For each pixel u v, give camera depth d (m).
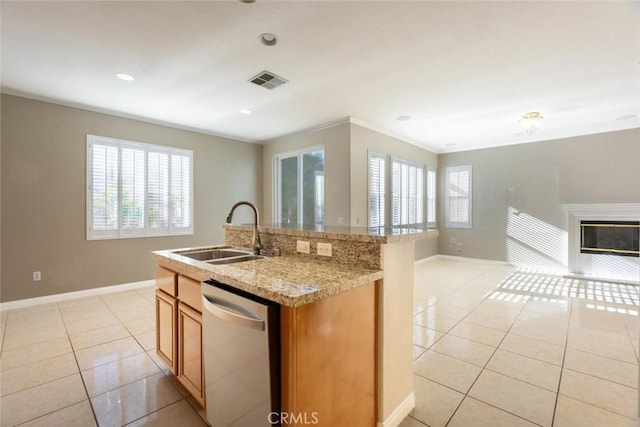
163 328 2.21
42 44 2.51
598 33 2.34
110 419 1.78
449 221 7.01
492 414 1.82
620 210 4.92
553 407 1.87
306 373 1.25
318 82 3.29
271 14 2.14
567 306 3.74
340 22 2.23
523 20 2.19
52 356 2.49
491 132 5.39
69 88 3.43
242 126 5.03
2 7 2.03
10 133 3.53
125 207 4.39
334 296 1.36
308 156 5.39
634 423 1.72
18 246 3.60
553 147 5.66
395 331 1.74
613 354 2.52
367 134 4.97
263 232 2.30
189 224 5.09
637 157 4.90
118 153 4.32
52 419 1.77
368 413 1.59
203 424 1.74
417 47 2.57
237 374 1.41
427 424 1.75
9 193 3.54
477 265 6.33
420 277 5.30
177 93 3.58
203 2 2.01
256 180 6.12
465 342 2.77
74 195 3.97
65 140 3.89
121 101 3.83
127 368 2.32
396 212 5.70
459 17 2.17
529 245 5.91
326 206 4.97
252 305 1.31
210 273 1.62
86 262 4.07
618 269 4.99
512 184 6.12
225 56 2.72
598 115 4.39
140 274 4.53
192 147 5.16
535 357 2.48
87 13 2.11
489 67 2.92
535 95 3.63
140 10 2.08
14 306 3.58
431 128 5.18
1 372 2.25
